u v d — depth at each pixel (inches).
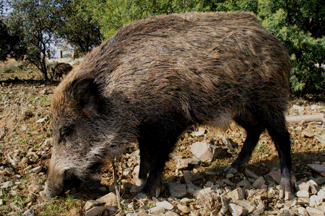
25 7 474.3
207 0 275.4
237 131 204.1
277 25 247.6
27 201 122.3
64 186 127.7
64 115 120.5
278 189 135.3
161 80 120.8
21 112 223.1
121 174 155.1
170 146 130.1
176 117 126.0
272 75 131.6
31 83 341.7
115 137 126.0
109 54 126.3
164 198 130.7
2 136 189.0
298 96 281.6
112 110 123.0
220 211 116.9
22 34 457.1
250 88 129.6
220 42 126.6
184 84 122.5
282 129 138.3
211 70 123.9
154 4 278.8
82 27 564.7
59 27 529.3
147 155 141.8
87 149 125.3
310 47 244.1
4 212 114.5
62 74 463.5
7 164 157.1
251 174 151.7
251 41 130.2
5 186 130.8
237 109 134.6
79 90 115.8
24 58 516.4
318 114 213.2
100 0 340.5
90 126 123.4
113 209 119.0
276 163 163.3
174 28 128.3
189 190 136.3
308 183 134.5
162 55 122.0
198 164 165.9
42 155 167.8
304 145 181.0
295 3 261.4
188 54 123.0
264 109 134.8
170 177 150.4
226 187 138.1
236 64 126.2
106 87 122.6
